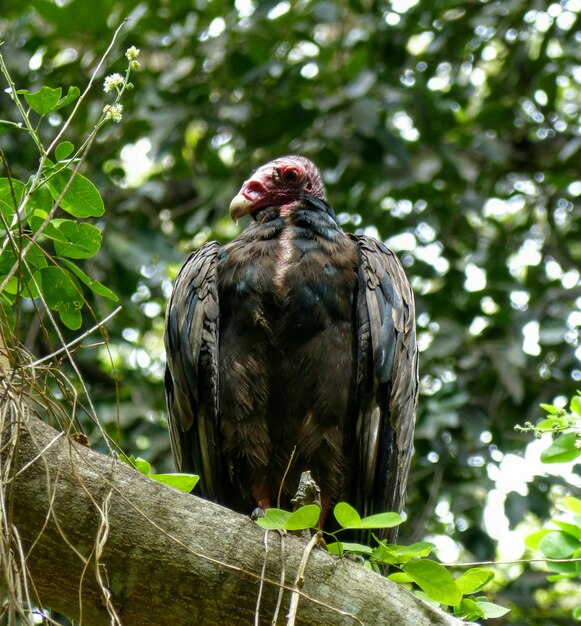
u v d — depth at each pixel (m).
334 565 5.02
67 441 4.79
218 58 14.13
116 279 12.40
